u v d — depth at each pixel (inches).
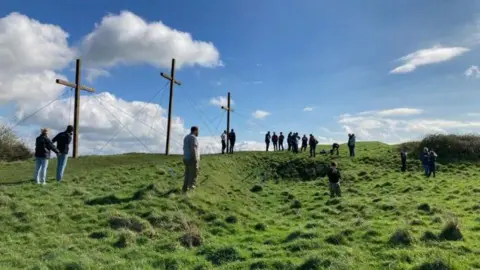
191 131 799.1
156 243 528.1
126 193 756.0
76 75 1181.1
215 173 1185.4
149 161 1216.8
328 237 512.1
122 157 1285.7
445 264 398.0
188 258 463.2
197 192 800.3
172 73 1487.5
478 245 479.8
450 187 1050.1
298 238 524.4
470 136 1699.1
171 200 703.1
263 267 425.4
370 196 1008.9
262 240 547.8
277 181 1389.0
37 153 783.1
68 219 598.5
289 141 1804.9
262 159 1599.4
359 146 1950.1
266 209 874.1
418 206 743.7
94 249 497.4
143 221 589.3
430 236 511.5
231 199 898.1
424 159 1321.4
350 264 417.1
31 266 420.8
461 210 742.5
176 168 1106.7
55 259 443.5
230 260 457.7
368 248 482.9
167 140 1457.9
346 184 1259.8
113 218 592.7
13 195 679.1
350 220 686.5
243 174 1392.7
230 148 1697.8
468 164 1498.5
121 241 521.7
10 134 1557.6
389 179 1270.9
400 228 517.3
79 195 724.7
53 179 847.1
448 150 1627.7
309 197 1027.9
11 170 971.9
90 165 1088.8
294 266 421.7
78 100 1193.4
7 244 497.7
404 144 1772.9
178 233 578.6
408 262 425.7
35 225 562.6
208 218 672.4
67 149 838.5
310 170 1491.1
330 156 1656.0
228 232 620.1
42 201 654.5
